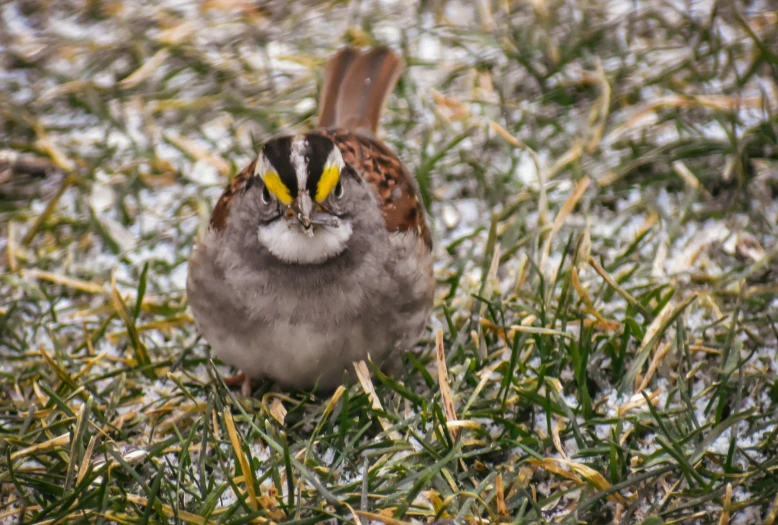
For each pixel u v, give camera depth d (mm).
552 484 7934
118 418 8859
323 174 8211
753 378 8750
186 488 7777
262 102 13055
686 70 12734
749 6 13594
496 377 9078
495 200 11508
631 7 13766
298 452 8125
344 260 8406
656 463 7777
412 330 8883
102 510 7402
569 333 8719
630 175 11656
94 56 13719
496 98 12805
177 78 13523
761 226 10750
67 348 10062
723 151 11531
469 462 8211
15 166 12312
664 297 9320
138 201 11836
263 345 8609
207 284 8688
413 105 12750
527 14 13852
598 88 12750
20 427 8773
